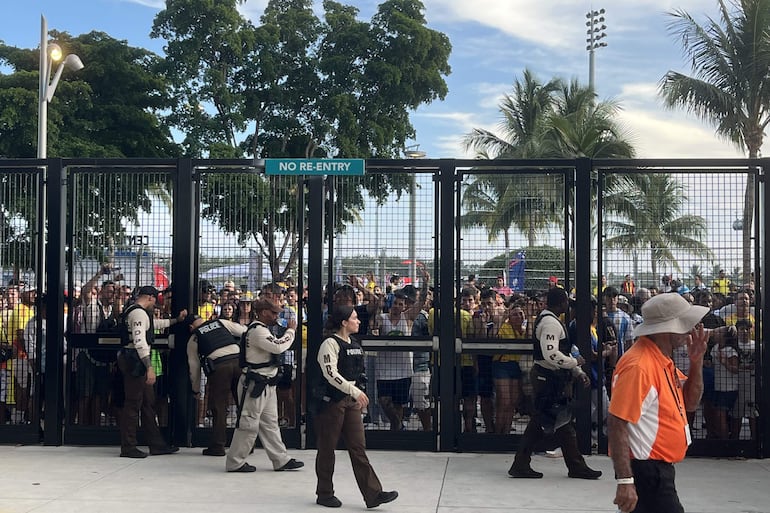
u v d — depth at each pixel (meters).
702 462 8.20
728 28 23.45
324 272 8.80
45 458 8.34
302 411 8.88
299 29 29.38
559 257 8.55
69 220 9.05
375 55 28.17
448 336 8.58
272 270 8.90
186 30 27.16
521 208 8.62
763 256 8.30
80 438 8.98
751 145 23.73
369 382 8.73
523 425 8.59
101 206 9.05
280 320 8.84
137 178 9.02
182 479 7.48
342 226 8.77
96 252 9.04
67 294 9.07
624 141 28.23
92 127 25.94
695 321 4.02
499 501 6.70
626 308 8.52
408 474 7.66
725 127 23.84
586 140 28.06
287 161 8.79
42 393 9.04
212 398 8.48
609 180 8.62
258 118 28.55
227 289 8.91
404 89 27.66
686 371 8.41
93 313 9.02
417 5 28.38
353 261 8.75
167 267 8.98
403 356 8.71
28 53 27.53
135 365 8.27
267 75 27.91
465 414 8.67
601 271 8.48
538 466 8.05
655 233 8.48
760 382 8.30
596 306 8.66
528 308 8.55
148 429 8.50
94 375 9.03
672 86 23.91
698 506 6.58
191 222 8.92
